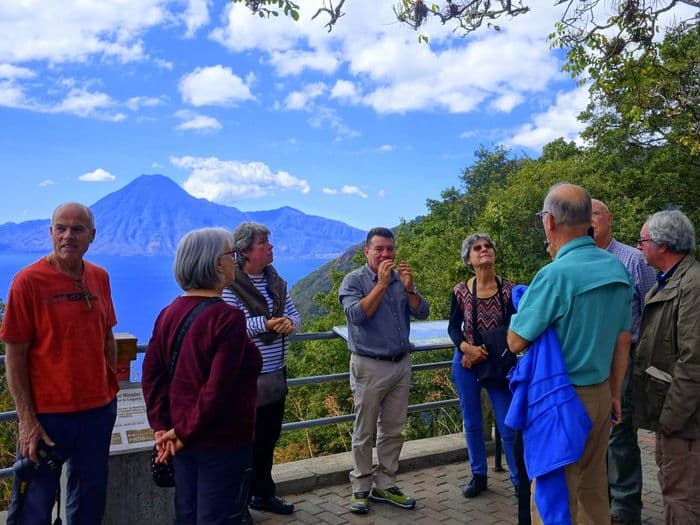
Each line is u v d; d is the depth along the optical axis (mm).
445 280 20172
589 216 2871
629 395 3879
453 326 4535
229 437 2529
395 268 4363
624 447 3908
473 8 6883
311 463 4805
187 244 2613
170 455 2592
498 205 18547
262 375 3881
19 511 3033
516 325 2811
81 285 3109
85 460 3123
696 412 3113
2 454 7094
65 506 3238
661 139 23172
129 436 3479
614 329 2814
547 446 2699
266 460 4047
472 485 4469
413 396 13422
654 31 8211
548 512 2742
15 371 2936
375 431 4387
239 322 2529
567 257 2811
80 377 3061
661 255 3389
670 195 23328
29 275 2973
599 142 24297
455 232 26203
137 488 3484
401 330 4238
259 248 3875
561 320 2752
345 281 4297
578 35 9062
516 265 16906
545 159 31094
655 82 10289
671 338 3270
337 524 3994
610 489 3992
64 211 3039
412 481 4773
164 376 2643
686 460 3158
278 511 4109
